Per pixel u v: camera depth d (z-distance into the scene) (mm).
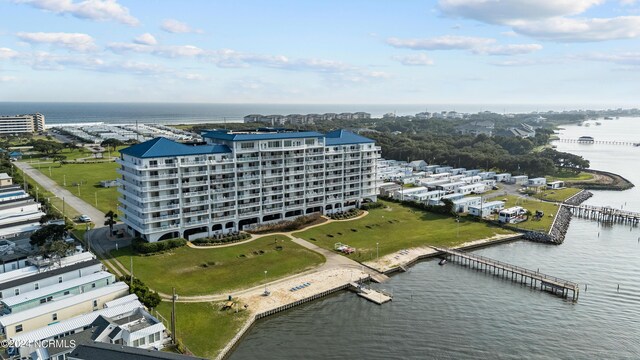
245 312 86000
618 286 105812
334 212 158500
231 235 128625
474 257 119188
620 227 159125
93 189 185625
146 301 83125
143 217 116188
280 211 144000
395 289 102125
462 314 90438
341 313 89750
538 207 176750
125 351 61500
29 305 79875
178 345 72625
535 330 84625
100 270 95188
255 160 134500
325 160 153500
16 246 108812
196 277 100812
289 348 76500
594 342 80688
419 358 74438
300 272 106812
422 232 141500
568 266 118812
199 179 125062
